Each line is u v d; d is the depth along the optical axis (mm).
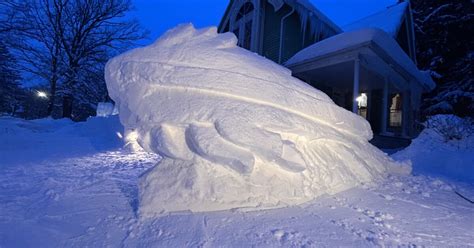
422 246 1913
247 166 2381
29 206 2502
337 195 3031
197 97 2785
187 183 2420
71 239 1865
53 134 9789
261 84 3016
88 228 2037
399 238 2029
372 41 7117
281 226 2141
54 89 19688
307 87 3607
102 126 10023
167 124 2703
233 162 2416
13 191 2990
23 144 7176
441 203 3016
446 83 16438
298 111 3168
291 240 1915
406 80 10406
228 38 3404
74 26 20672
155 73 2863
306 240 1919
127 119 2941
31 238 1864
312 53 8812
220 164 2512
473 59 14742
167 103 2771
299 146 3062
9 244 1773
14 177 3656
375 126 13297
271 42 11672
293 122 2963
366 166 3846
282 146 2676
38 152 6145
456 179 4699
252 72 3094
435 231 2201
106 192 3006
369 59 8352
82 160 5285
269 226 2133
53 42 20047
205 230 2023
